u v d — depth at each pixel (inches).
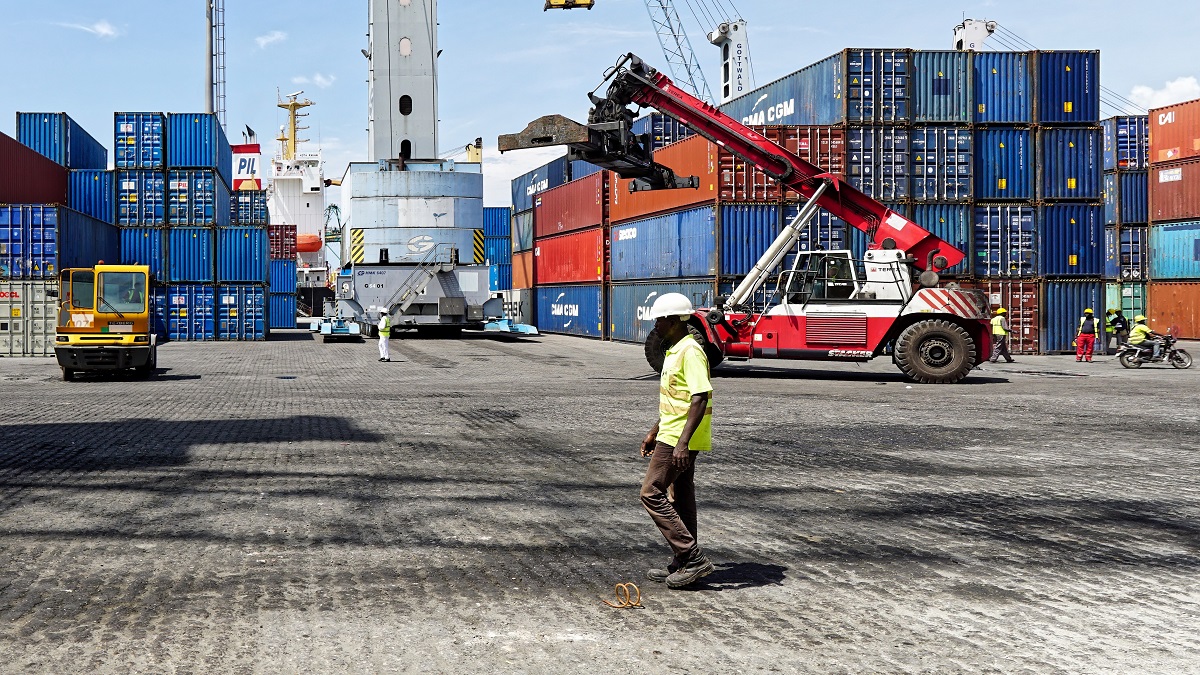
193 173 1604.3
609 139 831.1
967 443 481.7
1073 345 1263.5
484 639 198.2
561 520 308.5
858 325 848.9
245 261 1621.6
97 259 1460.4
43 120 1609.3
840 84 1214.9
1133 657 189.9
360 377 901.8
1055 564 259.1
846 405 656.4
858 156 1211.9
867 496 349.4
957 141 1229.7
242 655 188.9
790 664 185.0
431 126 1717.5
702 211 1203.2
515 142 832.9
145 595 227.8
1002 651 192.7
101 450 447.8
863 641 198.2
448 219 1587.1
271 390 769.6
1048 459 433.7
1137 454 447.8
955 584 239.8
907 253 856.3
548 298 1877.5
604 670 181.5
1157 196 1699.1
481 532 291.7
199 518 308.8
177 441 477.7
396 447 461.7
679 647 194.1
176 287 1605.6
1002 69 1237.7
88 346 852.6
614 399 695.1
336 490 355.6
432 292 1562.5
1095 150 1256.2
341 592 230.4
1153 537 289.6
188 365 1055.0
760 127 1201.4
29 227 1223.5
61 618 210.7
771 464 418.3
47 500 336.2
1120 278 1800.0
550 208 1857.8
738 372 965.2
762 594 230.7
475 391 759.1
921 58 1220.5
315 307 3484.3
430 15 1707.7
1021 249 1249.4
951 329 831.7
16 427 529.7
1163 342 1044.5
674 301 234.2
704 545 277.9
